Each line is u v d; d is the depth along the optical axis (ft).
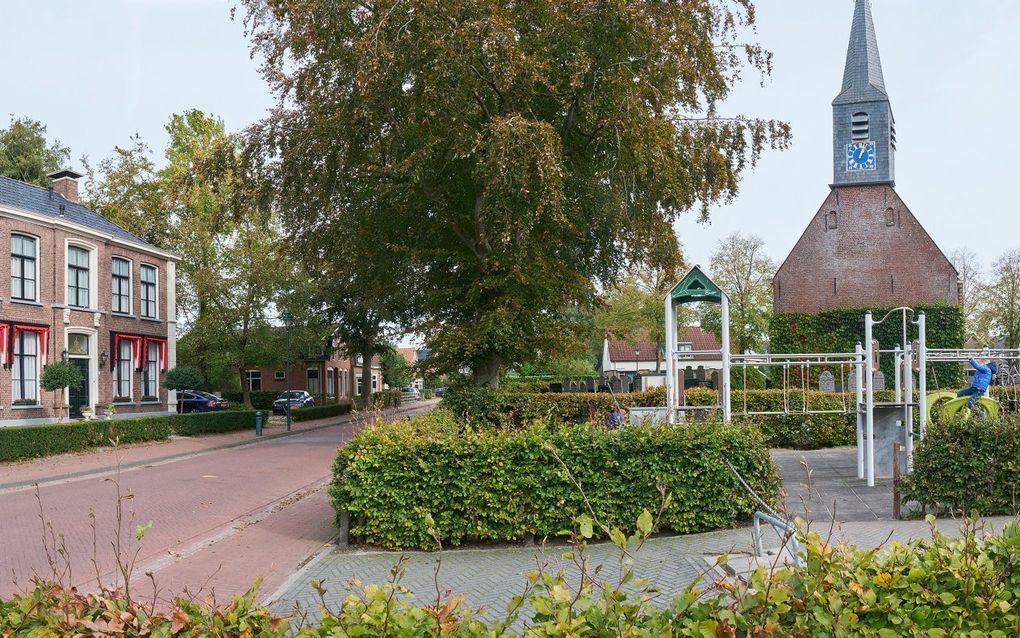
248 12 62.95
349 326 137.08
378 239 68.69
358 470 29.43
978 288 154.20
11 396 78.59
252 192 68.13
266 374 186.29
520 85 58.13
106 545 31.53
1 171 159.22
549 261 65.00
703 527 29.25
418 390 271.49
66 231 87.30
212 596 10.85
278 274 120.57
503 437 29.58
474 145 56.18
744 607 9.45
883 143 111.55
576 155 66.44
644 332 153.38
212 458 68.90
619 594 9.55
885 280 110.11
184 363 132.05
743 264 153.58
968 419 30.27
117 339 96.27
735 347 153.38
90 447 71.20
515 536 28.78
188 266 126.62
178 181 71.51
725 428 29.68
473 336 62.54
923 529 27.40
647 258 68.64
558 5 57.47
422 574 24.94
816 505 34.01
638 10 55.77
